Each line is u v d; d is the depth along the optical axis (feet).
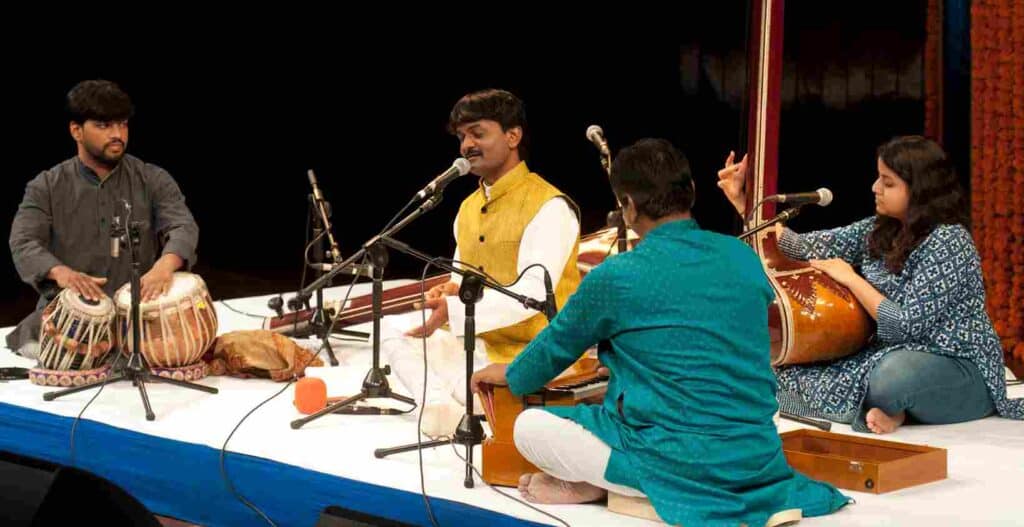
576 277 14.70
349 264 15.72
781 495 11.04
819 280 15.08
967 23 21.25
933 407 14.33
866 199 27.02
